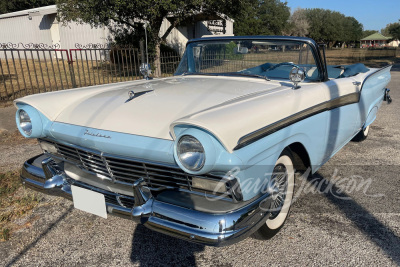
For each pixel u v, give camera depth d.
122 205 2.23
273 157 2.26
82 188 2.38
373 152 4.54
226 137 1.84
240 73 3.41
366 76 3.88
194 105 2.38
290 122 2.41
